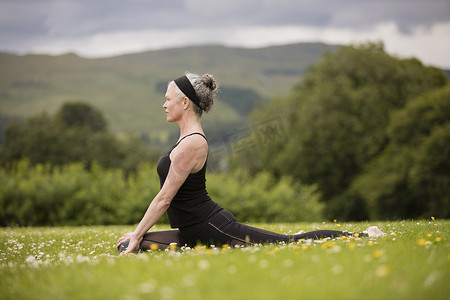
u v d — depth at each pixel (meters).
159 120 184.88
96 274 3.70
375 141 40.38
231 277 3.39
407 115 37.47
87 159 60.81
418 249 4.33
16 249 7.03
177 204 5.63
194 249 5.31
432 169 33.75
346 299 2.88
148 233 6.05
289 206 21.73
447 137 33.03
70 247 7.05
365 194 38.28
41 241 7.89
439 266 3.58
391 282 3.16
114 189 19.36
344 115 40.75
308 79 47.81
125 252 5.64
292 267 3.67
